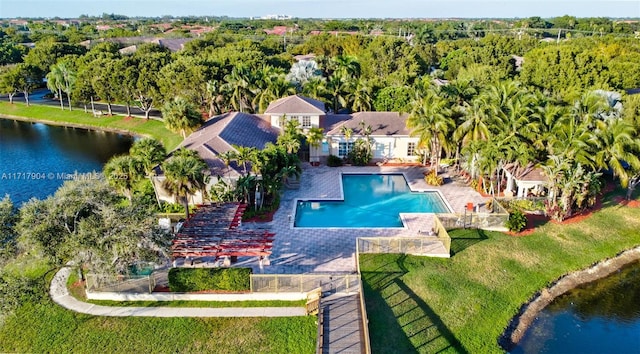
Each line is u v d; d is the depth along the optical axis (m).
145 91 77.25
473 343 25.02
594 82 69.12
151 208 27.27
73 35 175.12
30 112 89.44
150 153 36.88
